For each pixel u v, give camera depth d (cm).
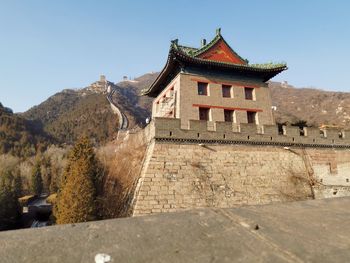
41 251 214
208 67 2803
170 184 1917
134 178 2075
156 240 239
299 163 2398
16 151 9344
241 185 2111
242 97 2911
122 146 2606
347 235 259
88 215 1973
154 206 1823
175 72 2883
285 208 344
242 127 2283
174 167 1978
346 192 2461
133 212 1795
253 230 266
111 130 11231
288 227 277
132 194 1961
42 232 245
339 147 2606
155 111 3594
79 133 11894
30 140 10475
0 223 3017
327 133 2594
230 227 271
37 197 5672
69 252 214
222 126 2223
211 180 2036
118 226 263
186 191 1933
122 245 228
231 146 2211
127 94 18962
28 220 3716
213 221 284
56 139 11675
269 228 272
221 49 2994
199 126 2156
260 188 2162
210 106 2747
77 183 2078
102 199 2119
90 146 2425
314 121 10781
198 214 304
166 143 2030
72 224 265
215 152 2144
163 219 285
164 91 3247
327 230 271
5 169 6016
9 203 3191
